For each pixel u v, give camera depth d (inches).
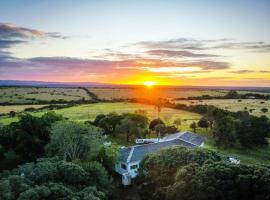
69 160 2154.3
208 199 1284.4
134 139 3577.8
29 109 5221.5
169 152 1712.6
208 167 1403.8
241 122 3481.8
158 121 4183.1
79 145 2194.9
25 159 2375.7
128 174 2090.3
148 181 1701.5
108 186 1760.6
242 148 3368.6
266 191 1270.9
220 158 1724.9
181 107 6067.9
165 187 1507.1
